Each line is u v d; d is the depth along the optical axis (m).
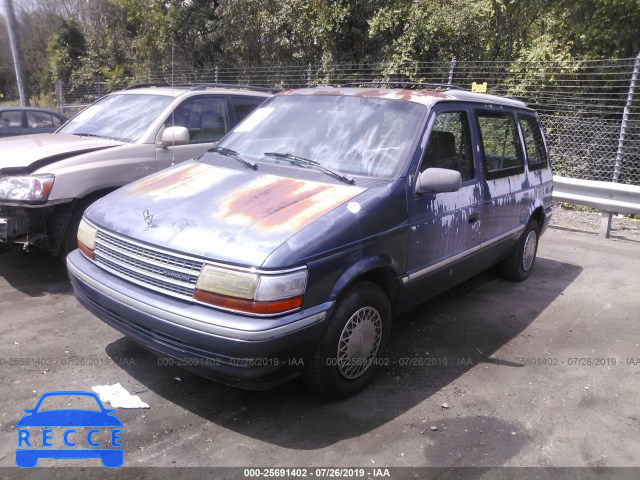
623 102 10.12
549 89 10.68
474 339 4.57
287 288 2.96
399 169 3.81
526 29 12.50
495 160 5.04
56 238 5.12
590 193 8.20
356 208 3.42
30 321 4.53
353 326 3.46
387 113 4.20
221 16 16.84
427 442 3.17
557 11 10.86
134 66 20.50
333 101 4.48
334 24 13.93
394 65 12.86
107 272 3.53
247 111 6.98
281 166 3.99
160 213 3.45
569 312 5.24
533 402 3.64
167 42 18.61
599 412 3.55
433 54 12.87
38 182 4.88
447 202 4.20
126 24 21.97
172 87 6.78
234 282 2.93
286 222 3.21
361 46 14.05
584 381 3.94
